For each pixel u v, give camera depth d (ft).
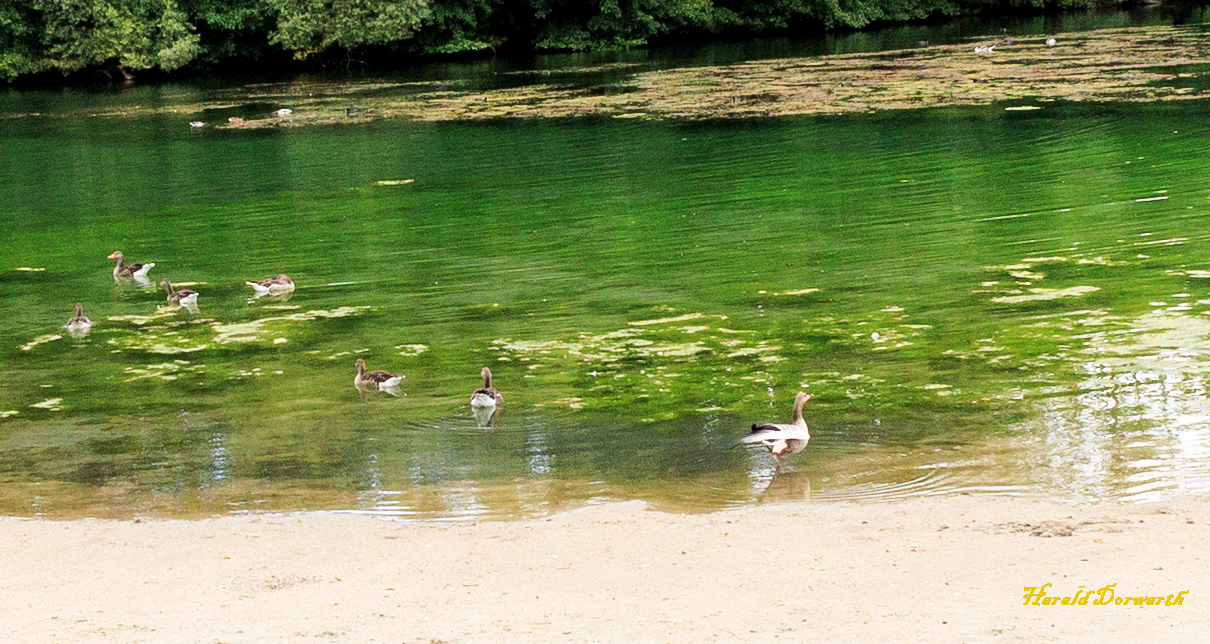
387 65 220.84
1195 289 62.64
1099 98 135.44
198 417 51.26
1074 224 80.33
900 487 40.45
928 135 119.65
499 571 34.27
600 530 37.42
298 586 33.65
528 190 104.17
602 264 76.95
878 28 253.03
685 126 134.00
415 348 60.29
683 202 95.91
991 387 50.24
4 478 44.93
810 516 37.93
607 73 189.26
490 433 47.78
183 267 82.12
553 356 57.82
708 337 59.72
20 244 92.12
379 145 131.64
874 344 57.11
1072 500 38.27
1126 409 46.80
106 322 67.82
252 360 59.41
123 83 207.41
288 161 124.47
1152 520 35.99
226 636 29.91
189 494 42.63
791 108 141.90
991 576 32.30
